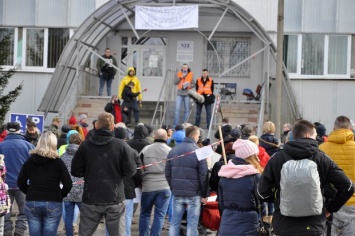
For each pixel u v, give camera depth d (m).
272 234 9.77
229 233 10.93
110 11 28.94
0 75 30.36
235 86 33.12
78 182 13.90
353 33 32.59
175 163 13.41
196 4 28.94
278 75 21.77
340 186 9.23
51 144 12.16
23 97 33.28
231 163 11.19
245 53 33.28
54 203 12.14
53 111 30.94
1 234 12.69
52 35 33.31
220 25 32.84
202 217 13.73
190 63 33.41
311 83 32.56
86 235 11.59
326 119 32.50
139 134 14.91
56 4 33.25
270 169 9.31
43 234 12.23
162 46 33.75
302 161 9.03
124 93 26.84
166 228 16.91
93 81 32.81
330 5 32.66
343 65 32.78
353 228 11.45
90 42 31.92
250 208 10.95
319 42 32.78
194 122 29.73
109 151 11.64
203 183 13.29
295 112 28.52
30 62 33.38
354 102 32.41
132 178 13.73
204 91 27.31
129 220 13.77
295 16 32.75
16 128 14.73
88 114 29.94
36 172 12.10
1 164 12.57
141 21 28.31
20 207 14.54
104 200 11.55
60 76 29.77
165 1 30.36
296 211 8.88
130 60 33.75
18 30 33.41
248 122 29.19
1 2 33.28
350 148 11.52
